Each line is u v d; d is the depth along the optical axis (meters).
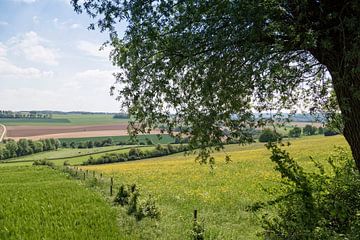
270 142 7.27
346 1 6.52
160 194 26.92
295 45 6.98
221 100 7.53
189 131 8.24
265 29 6.52
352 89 6.28
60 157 94.94
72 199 22.83
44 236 14.63
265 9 6.14
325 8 6.62
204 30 6.98
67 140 124.38
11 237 14.76
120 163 76.06
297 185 6.81
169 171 47.12
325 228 6.13
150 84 8.21
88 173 44.75
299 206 6.57
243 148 82.75
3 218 18.77
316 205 6.50
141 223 15.66
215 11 6.59
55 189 28.80
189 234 13.18
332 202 6.50
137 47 7.71
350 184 6.70
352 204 6.57
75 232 15.09
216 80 7.24
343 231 6.17
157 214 16.89
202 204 22.48
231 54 7.01
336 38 6.74
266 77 7.09
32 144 109.00
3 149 101.00
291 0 6.49
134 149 83.75
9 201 23.28
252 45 6.66
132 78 8.07
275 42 6.71
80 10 7.37
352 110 6.67
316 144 59.88
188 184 33.84
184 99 8.23
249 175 36.97
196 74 7.84
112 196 23.44
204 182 34.59
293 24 6.71
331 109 9.11
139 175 44.34
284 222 6.71
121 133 134.62
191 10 6.72
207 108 7.89
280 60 7.20
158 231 14.42
